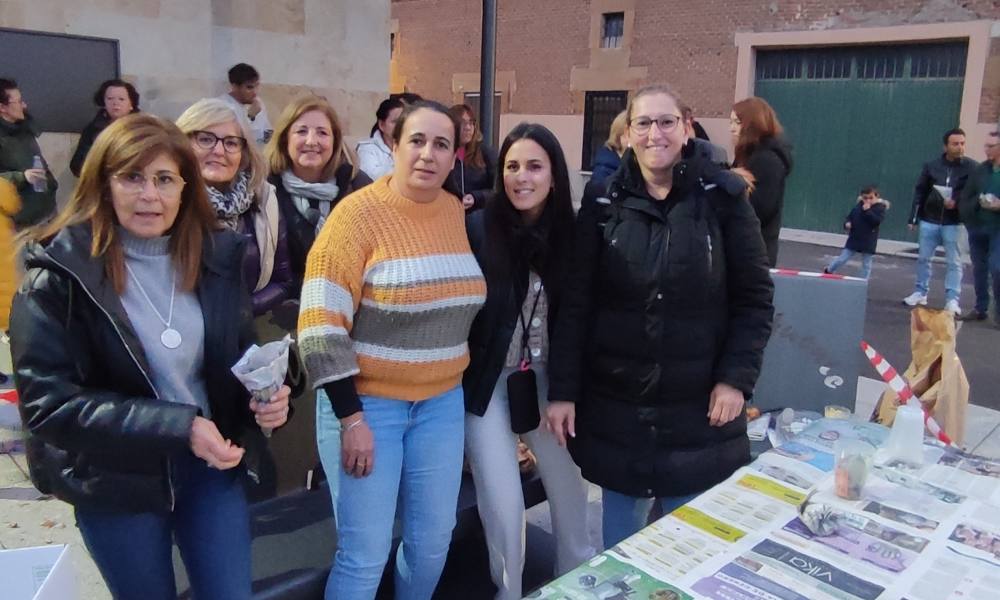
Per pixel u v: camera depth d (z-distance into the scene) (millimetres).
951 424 3434
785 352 3570
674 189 2275
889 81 12797
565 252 2418
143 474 1710
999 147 7148
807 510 1855
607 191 2361
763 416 3494
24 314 1616
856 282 3463
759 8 13719
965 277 10297
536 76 16922
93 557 1806
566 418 2430
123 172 1636
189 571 1957
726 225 2316
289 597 2410
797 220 14102
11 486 3459
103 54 5887
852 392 3508
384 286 2059
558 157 2363
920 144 12633
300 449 2902
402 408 2176
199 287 1826
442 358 2184
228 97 5961
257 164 2781
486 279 2352
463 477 3143
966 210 7434
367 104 7555
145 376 1704
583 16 15961
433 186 2086
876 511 1911
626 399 2357
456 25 18328
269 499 2857
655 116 2201
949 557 1711
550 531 3463
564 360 2404
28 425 1626
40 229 1697
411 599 2406
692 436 2346
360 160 4211
